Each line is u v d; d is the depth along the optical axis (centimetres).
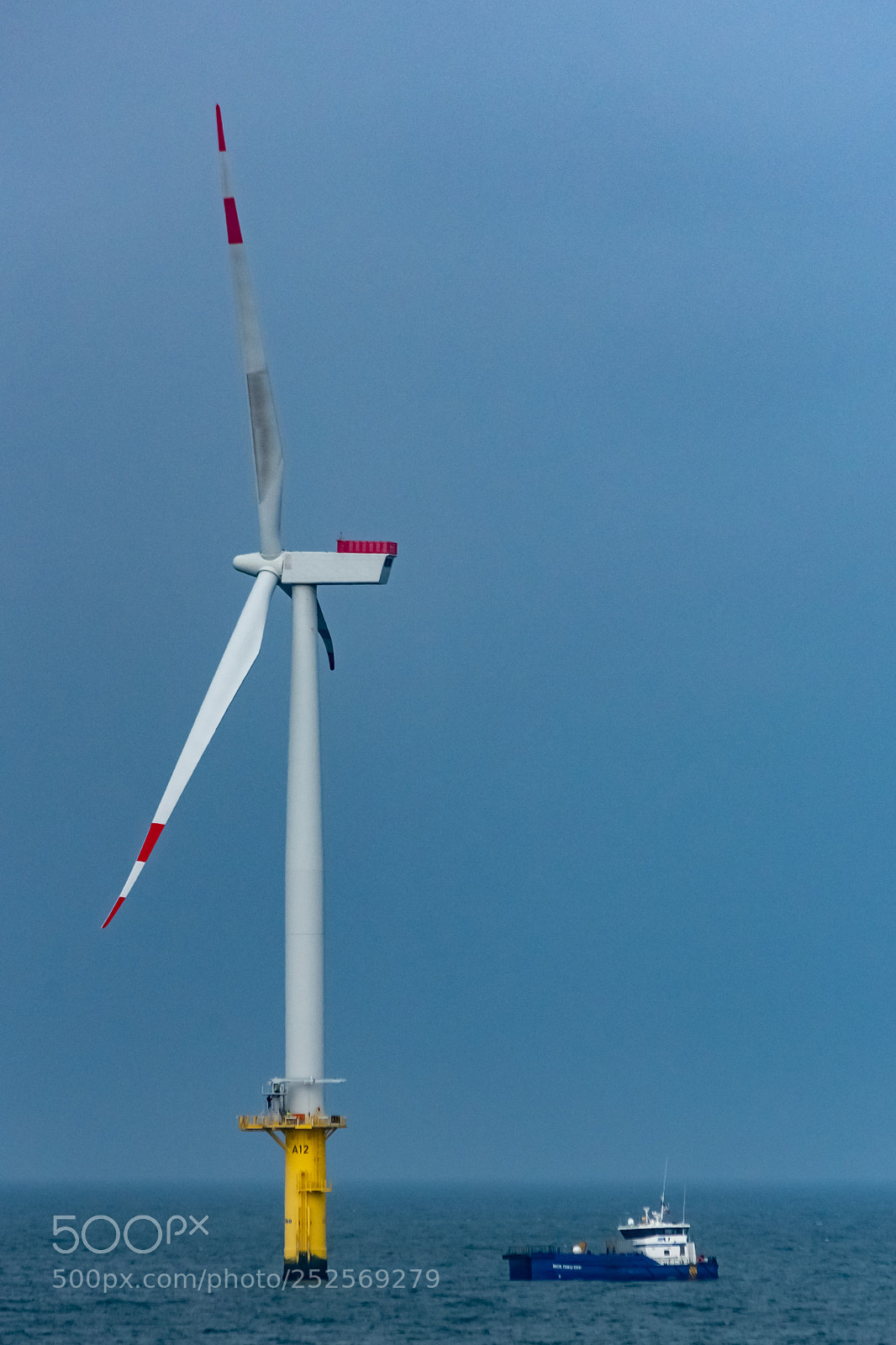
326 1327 11450
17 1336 11050
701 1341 11206
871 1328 12312
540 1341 10925
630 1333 11456
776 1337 11562
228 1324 11588
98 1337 10994
